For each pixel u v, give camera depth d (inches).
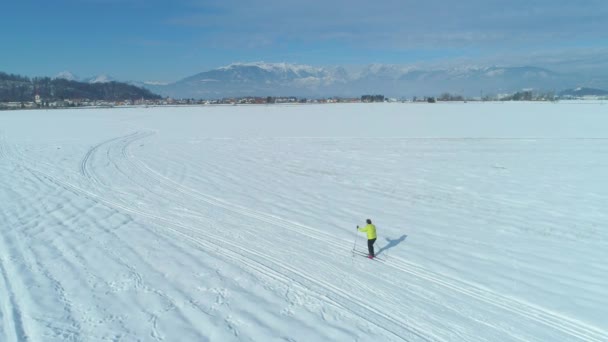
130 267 398.9
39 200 636.7
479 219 563.8
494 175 851.4
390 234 499.2
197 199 649.6
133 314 316.8
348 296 345.1
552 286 369.7
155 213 573.9
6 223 524.7
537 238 491.8
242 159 1041.5
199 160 1019.9
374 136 1536.7
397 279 377.4
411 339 285.7
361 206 620.7
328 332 294.0
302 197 669.9
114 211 582.9
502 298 346.3
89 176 816.9
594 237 495.2
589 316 320.2
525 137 1461.6
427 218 565.3
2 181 767.7
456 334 291.7
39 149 1195.3
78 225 520.7
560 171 887.1
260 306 329.4
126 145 1291.8
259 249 445.1
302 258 421.7
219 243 462.6
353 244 462.9
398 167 939.3
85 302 332.5
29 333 287.4
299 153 1146.0
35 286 357.1
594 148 1197.1
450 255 437.1
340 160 1032.8
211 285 363.9
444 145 1294.3
